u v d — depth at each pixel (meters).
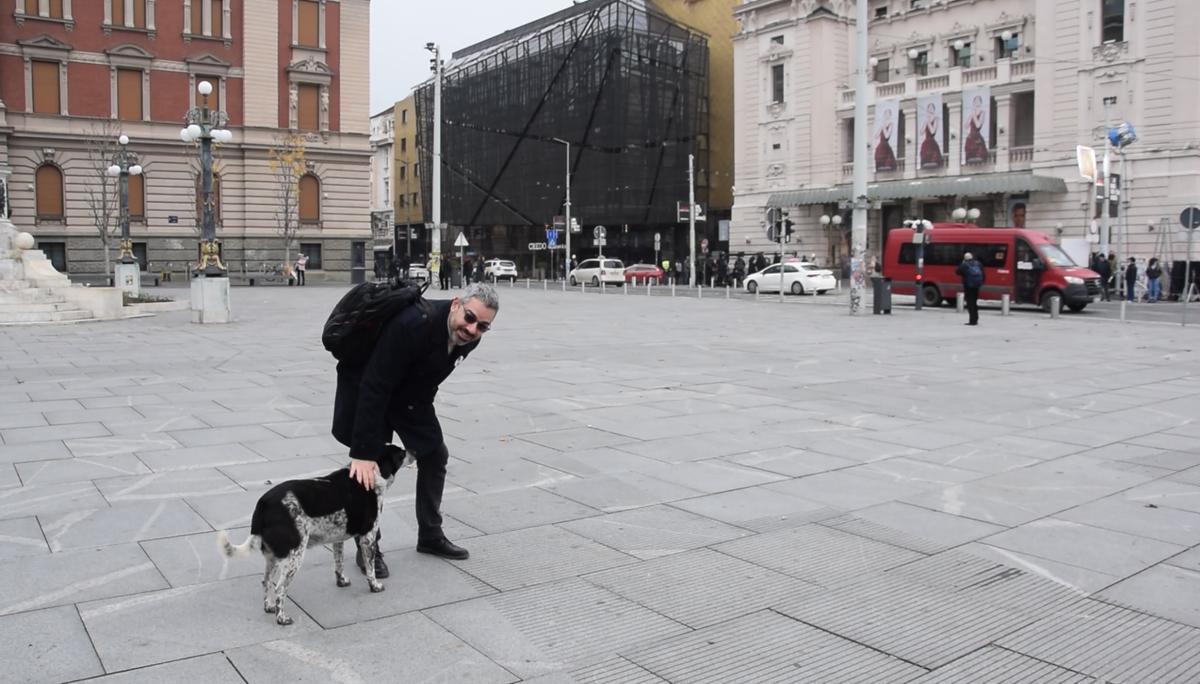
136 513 6.02
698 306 31.62
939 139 48.12
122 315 24.45
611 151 65.56
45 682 3.63
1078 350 16.75
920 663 3.92
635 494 6.63
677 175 67.31
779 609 4.50
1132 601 4.62
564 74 69.38
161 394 11.08
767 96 56.78
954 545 5.50
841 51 53.91
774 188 56.53
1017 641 4.15
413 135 96.25
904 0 51.12
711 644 4.09
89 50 47.28
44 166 46.72
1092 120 41.53
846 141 53.53
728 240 59.44
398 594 4.66
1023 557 5.28
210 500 6.34
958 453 8.03
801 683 3.73
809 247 54.59
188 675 3.72
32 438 8.39
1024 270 28.47
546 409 10.16
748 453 7.99
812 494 6.65
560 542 5.53
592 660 3.92
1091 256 37.38
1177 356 15.78
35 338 18.42
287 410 9.98
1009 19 46.34
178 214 49.97
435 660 3.90
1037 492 6.72
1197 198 38.22
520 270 76.69
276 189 51.84
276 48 51.56
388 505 6.29
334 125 53.56
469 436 8.65
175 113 49.44
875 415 9.91
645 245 68.69
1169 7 38.69
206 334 19.38
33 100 46.22
